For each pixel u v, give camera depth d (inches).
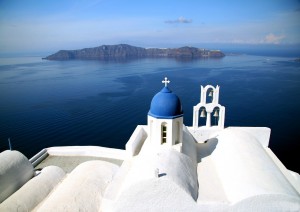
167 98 568.7
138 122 2276.1
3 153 671.1
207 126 796.6
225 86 3934.5
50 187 629.9
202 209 455.8
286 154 1744.6
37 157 904.9
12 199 548.7
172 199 452.1
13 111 2632.9
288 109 2723.9
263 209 449.7
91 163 671.8
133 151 648.4
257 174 491.2
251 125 2253.9
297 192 501.0
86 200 533.3
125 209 464.4
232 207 453.1
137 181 447.5
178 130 587.8
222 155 593.9
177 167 490.6
